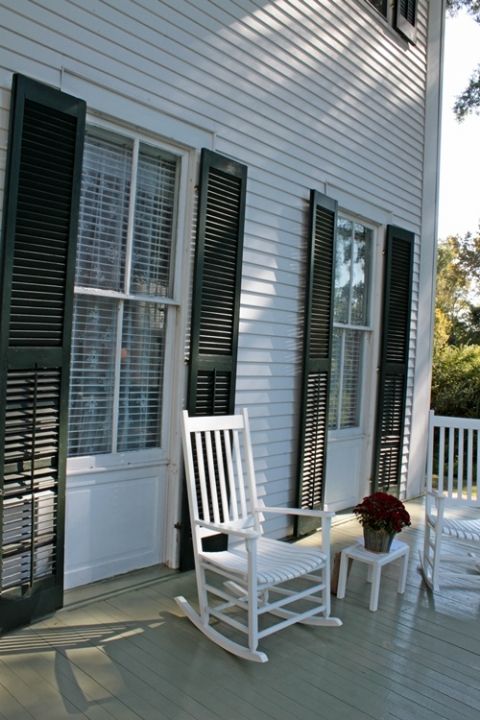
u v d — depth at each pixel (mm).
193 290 3383
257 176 3881
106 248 3074
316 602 3021
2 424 2457
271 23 3941
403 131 5578
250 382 3926
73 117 2676
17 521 2590
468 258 17766
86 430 3062
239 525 3135
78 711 2088
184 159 3418
